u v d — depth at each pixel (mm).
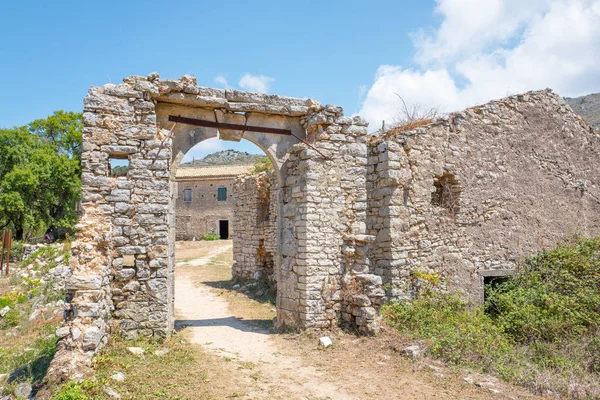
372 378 6977
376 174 10539
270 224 15320
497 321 10742
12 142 31156
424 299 10211
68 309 6488
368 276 9430
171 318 8617
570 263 12297
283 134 9992
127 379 5984
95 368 5953
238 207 17625
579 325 10305
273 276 14953
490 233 12062
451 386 6719
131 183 7922
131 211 7914
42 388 5340
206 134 9242
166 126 8844
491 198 12164
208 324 10375
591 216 14438
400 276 10094
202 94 8859
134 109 8078
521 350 9078
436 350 8078
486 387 6711
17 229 30516
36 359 7082
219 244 33031
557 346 9609
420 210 10664
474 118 12031
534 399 6453
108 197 7770
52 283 14617
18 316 11484
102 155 7820
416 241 10531
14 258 23609
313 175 9391
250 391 6227
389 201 10141
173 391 5863
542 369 7934
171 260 8594
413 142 10672
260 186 16250
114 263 7750
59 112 35156
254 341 8883
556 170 13719
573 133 14328
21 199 28531
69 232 32375
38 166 29703
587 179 14500
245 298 14016
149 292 7934
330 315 9328
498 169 12398
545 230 13234
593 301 10969
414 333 8914
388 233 10078
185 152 9031
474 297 11531
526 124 13164
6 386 5836
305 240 9273
